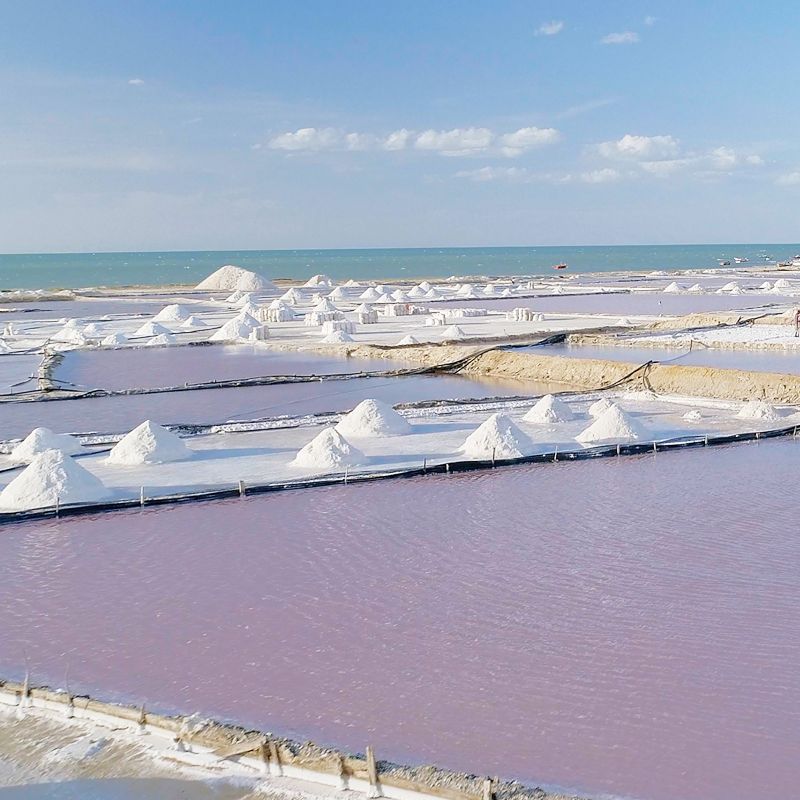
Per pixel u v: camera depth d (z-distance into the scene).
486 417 20.16
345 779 6.40
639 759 6.64
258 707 7.45
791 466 15.67
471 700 7.50
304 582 10.27
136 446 16.11
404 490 14.41
